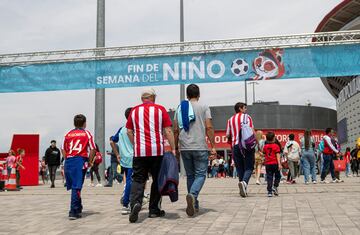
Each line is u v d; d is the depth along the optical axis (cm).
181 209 770
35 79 1468
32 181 2062
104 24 1745
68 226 620
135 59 1410
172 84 1380
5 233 571
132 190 641
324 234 509
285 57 1316
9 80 1477
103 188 1507
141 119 647
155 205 676
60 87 1445
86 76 1439
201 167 695
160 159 653
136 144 645
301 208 742
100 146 1692
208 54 1362
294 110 5000
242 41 1345
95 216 718
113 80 1419
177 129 709
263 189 1251
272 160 965
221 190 1223
